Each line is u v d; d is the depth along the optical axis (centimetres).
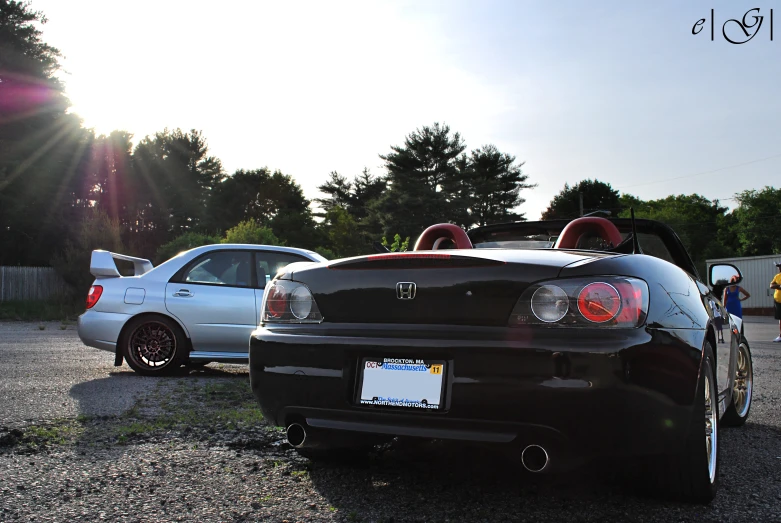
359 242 6956
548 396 252
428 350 272
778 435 439
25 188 3847
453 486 308
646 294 263
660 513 274
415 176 7025
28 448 369
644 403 250
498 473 330
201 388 590
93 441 386
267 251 723
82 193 4378
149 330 688
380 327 288
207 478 316
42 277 2561
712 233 8375
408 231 6762
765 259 3734
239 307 695
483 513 271
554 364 252
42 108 4047
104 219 2394
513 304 266
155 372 687
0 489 296
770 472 342
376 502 284
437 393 271
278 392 306
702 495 282
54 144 4138
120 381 632
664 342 260
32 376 663
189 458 351
